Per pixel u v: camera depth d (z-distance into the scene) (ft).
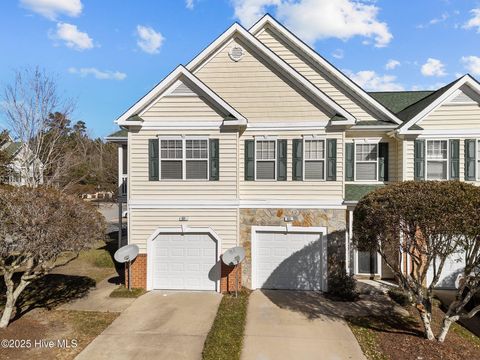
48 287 40.01
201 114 39.47
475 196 23.43
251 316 32.07
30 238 26.25
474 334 28.37
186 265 40.04
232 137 39.34
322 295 38.24
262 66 40.88
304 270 40.32
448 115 41.39
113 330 28.55
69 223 28.12
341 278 38.55
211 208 39.58
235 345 25.61
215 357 23.81
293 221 40.22
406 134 40.75
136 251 39.14
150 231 39.96
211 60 41.52
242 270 40.52
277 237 40.70
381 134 43.93
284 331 28.68
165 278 40.11
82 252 55.52
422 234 24.61
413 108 47.09
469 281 27.22
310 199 40.06
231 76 41.27
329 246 39.70
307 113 40.22
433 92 53.26
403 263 40.37
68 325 29.30
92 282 42.27
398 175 43.21
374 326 29.55
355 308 34.12
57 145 83.71
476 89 40.52
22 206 26.55
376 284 40.63
